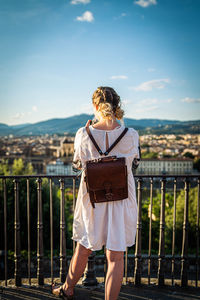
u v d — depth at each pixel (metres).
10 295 2.60
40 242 2.83
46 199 17.03
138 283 2.81
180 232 21.67
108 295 1.99
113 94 2.03
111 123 2.00
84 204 2.03
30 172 39.38
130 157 1.99
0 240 15.50
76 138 2.05
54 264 10.55
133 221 2.07
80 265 2.23
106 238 2.01
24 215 14.53
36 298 2.54
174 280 2.98
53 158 155.50
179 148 167.62
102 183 1.89
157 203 26.47
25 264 10.69
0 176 2.80
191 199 25.03
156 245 20.83
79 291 2.67
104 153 1.94
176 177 2.87
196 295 2.67
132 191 2.05
